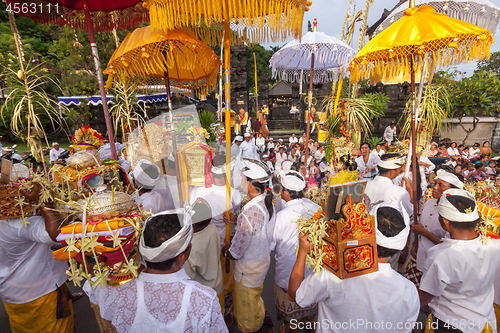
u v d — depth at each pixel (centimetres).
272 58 423
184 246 106
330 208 116
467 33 183
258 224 177
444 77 632
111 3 228
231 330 222
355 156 263
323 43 344
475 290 149
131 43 179
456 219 146
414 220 228
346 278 115
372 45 207
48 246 188
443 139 850
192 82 259
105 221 105
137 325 106
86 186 159
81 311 263
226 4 158
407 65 227
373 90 635
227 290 223
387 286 117
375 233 116
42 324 192
